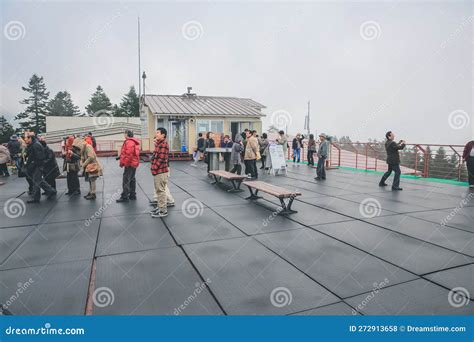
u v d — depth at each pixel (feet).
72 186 31.81
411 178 44.65
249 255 15.58
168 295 11.80
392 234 18.81
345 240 17.74
